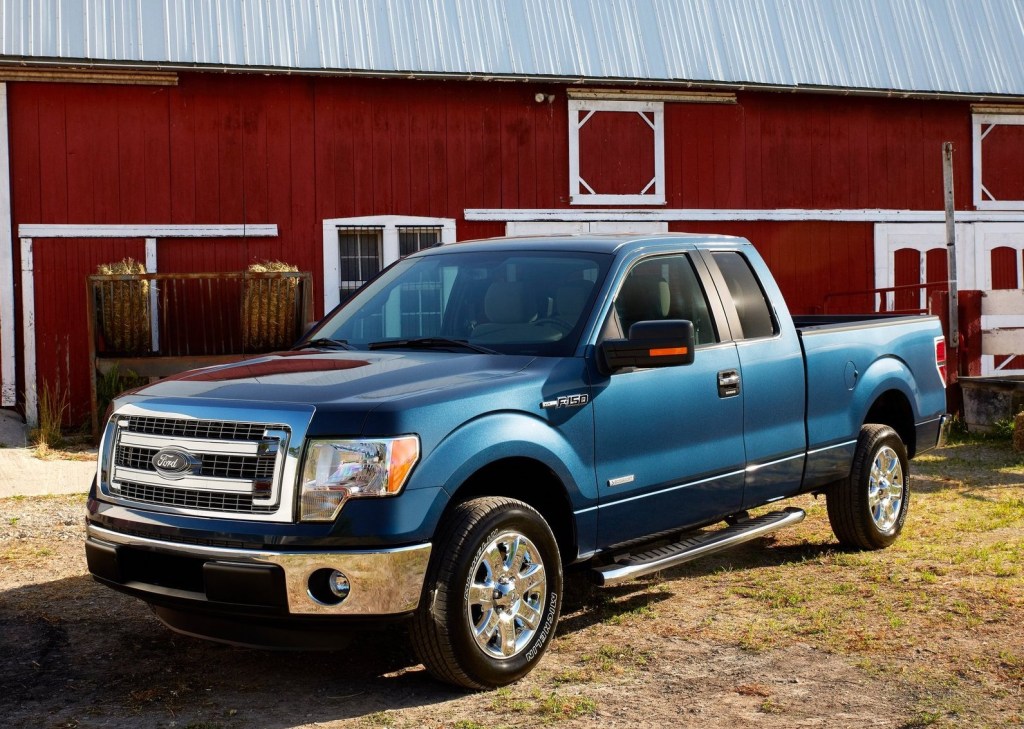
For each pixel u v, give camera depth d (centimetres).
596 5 1497
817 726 389
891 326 672
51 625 524
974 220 1639
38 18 1254
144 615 540
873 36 1612
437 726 391
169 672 457
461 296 528
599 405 470
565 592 575
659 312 520
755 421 555
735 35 1534
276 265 1196
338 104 1347
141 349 1180
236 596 395
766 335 575
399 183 1371
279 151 1327
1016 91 1619
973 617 514
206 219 1302
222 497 406
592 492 465
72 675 455
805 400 591
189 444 414
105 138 1268
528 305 503
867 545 648
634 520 490
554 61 1417
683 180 1495
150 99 1281
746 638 489
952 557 629
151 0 1315
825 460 607
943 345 722
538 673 448
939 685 428
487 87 1405
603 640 492
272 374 453
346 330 543
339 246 1360
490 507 421
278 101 1326
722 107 1513
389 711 407
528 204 1423
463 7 1430
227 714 408
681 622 517
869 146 1588
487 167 1405
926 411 693
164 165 1288
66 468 984
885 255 1597
